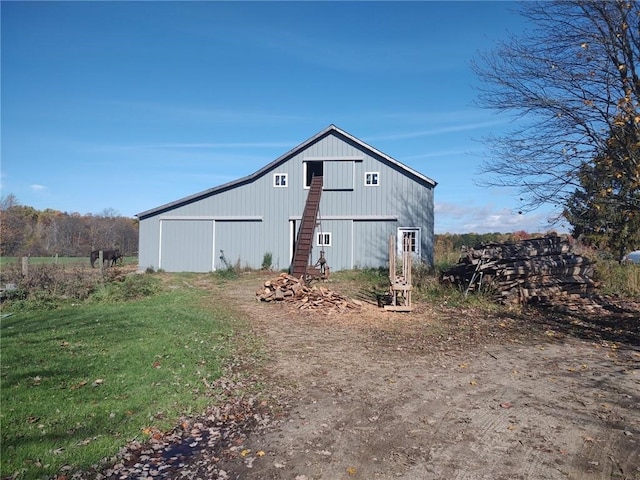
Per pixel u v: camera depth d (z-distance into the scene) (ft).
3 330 34.14
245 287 61.21
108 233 179.52
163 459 15.47
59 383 21.83
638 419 18.20
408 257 45.16
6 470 13.93
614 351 29.43
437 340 33.01
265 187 80.94
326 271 67.00
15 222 164.25
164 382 22.68
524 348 30.53
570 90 35.17
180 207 81.97
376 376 24.44
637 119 28.35
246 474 14.44
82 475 14.16
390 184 78.18
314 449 16.10
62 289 50.55
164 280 68.28
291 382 23.48
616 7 32.32
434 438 16.80
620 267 59.11
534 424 17.87
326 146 79.77
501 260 48.98
